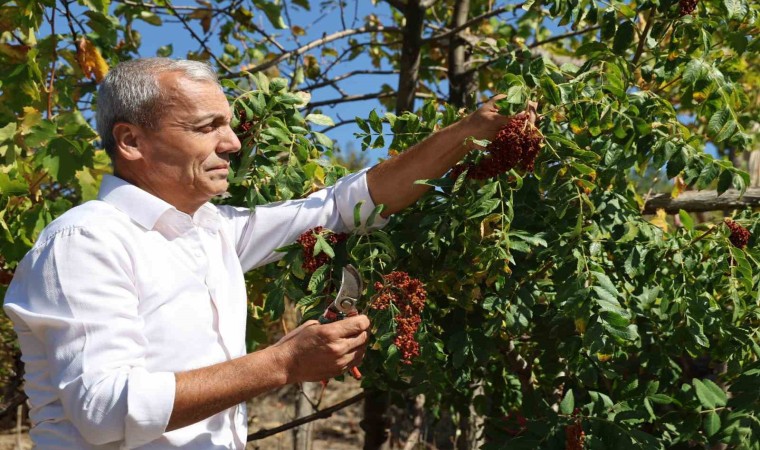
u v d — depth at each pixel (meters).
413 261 2.41
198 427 1.76
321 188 2.54
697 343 2.38
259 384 1.64
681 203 3.19
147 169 1.84
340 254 2.22
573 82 2.21
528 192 2.38
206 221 1.98
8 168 2.71
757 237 2.46
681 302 2.33
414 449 5.07
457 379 2.50
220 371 1.63
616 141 2.39
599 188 2.40
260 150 2.37
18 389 3.88
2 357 3.92
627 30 2.51
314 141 2.67
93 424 1.56
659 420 2.41
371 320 2.16
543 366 2.72
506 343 2.64
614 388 2.49
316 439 7.07
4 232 2.73
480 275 2.29
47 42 3.19
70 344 1.60
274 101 2.38
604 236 2.31
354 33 4.15
